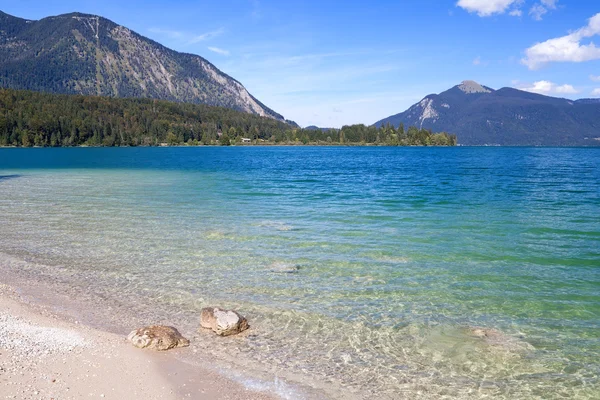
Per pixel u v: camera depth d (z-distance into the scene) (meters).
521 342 8.96
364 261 14.62
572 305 10.90
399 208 25.69
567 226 20.11
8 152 141.62
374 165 75.62
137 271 13.63
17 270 13.72
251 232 19.09
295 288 12.07
